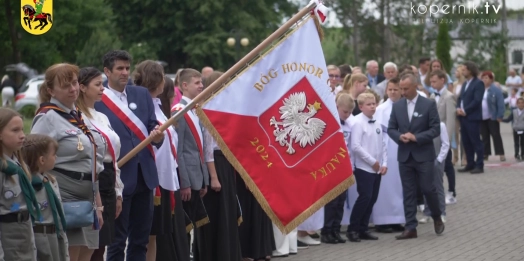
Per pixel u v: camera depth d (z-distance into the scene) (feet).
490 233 35.01
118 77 22.79
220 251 26.61
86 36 136.36
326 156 22.99
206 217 26.11
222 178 26.73
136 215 23.09
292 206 22.68
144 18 163.53
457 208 42.27
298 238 32.96
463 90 56.08
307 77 22.99
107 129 21.42
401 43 158.81
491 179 52.90
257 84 22.80
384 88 47.06
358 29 160.15
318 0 23.09
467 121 55.83
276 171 22.72
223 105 22.67
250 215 28.68
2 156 17.63
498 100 63.31
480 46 157.89
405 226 34.76
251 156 22.65
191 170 25.32
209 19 162.40
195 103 22.26
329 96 23.12
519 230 35.53
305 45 23.09
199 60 162.40
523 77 82.17
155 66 24.49
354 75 37.93
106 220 21.16
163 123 22.75
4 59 144.46
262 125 22.77
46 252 18.62
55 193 18.99
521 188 48.52
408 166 34.53
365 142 33.94
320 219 32.89
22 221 17.70
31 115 104.68
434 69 48.75
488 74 63.77
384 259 29.81
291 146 22.84
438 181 37.60
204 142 26.20
